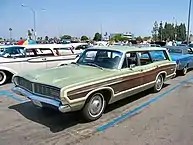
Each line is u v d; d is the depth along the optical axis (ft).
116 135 14.51
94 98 16.43
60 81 15.11
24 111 18.94
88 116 16.28
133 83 19.79
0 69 29.58
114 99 17.99
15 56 31.53
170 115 18.16
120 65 18.61
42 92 15.35
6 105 20.67
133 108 19.80
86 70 17.84
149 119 17.28
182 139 14.03
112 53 19.43
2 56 31.83
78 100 14.71
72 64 20.26
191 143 13.55
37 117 17.54
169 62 26.23
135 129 15.44
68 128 15.53
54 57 34.53
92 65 19.24
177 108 19.93
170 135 14.56
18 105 20.65
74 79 15.52
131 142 13.58
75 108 14.88
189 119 17.33
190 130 15.34
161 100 22.33
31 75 17.07
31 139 13.93
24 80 17.19
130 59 19.86
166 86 28.78
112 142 13.57
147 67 21.84
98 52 20.06
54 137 14.20
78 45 50.19
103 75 16.88
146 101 21.91
